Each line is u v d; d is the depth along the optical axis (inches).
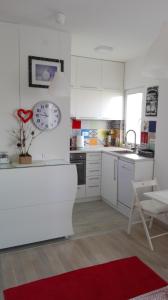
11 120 117.0
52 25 116.6
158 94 136.7
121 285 85.0
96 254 104.3
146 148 157.2
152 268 94.9
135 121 180.2
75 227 131.5
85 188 172.2
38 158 124.5
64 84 99.0
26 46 116.0
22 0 91.9
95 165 173.0
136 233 124.8
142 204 117.6
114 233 124.6
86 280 87.4
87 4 94.7
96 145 195.6
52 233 112.7
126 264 97.2
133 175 138.3
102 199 177.5
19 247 109.3
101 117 181.0
